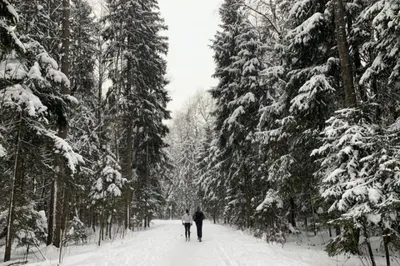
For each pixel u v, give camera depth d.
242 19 18.00
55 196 11.90
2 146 7.87
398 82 8.71
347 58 9.22
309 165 11.31
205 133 39.81
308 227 15.84
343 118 8.04
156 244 12.94
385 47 8.18
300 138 11.62
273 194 13.36
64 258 9.11
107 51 20.12
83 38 17.67
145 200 24.84
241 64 18.19
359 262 8.10
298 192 12.25
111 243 13.37
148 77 22.59
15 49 6.55
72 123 17.08
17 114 8.44
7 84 8.16
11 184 8.87
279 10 15.05
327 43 11.42
